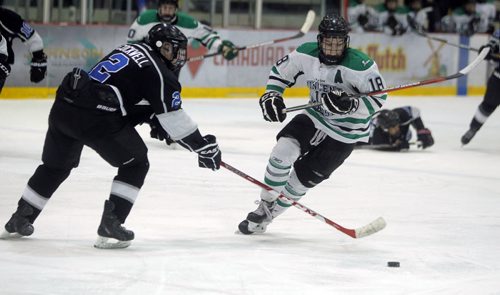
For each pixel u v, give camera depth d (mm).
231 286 11375
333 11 41594
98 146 12508
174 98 12344
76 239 13562
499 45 25266
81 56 35250
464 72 15148
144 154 12781
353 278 11969
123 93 12328
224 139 26312
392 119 24484
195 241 13820
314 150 14172
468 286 11773
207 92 37781
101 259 12414
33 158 21484
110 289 11023
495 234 15148
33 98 34406
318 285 11562
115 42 35938
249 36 38500
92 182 18531
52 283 11180
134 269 11961
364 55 13797
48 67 34562
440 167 22625
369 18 41375
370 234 13680
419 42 42125
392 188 19406
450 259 13227
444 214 16781
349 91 13852
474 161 23922
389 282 11828
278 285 11500
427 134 25156
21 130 26422
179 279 11578
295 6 41438
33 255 12461
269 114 14133
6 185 17938
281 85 14352
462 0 44156
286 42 39562
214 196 17688
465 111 36875
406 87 14727
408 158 23922
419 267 12680
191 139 12570
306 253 13281
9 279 11281
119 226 12812
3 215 15141
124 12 37406
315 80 13969
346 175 20781
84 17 36188
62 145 12719
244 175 13438
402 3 44719
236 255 12992
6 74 20172
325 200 17781
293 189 14352
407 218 16297
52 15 36000
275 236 14398
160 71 12297
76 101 12289
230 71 38250
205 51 37438
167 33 12539
